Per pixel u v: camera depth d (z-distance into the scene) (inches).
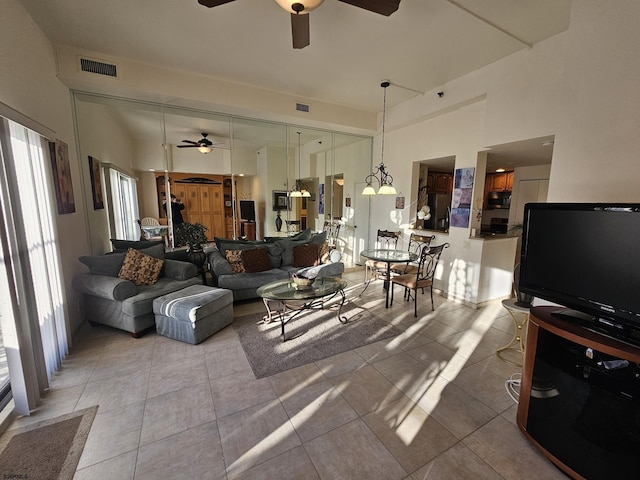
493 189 256.2
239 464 59.6
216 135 183.5
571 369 60.1
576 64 84.7
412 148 187.8
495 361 99.3
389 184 185.3
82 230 134.0
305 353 103.5
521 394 68.6
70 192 120.9
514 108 119.6
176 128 173.0
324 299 159.6
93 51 119.1
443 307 151.3
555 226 67.9
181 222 178.5
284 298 114.0
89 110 140.3
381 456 61.7
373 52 118.3
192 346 108.0
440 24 98.7
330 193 223.6
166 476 56.9
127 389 83.0
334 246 230.7
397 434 67.7
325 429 69.0
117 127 168.9
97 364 95.6
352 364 96.9
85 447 63.4
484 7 89.7
